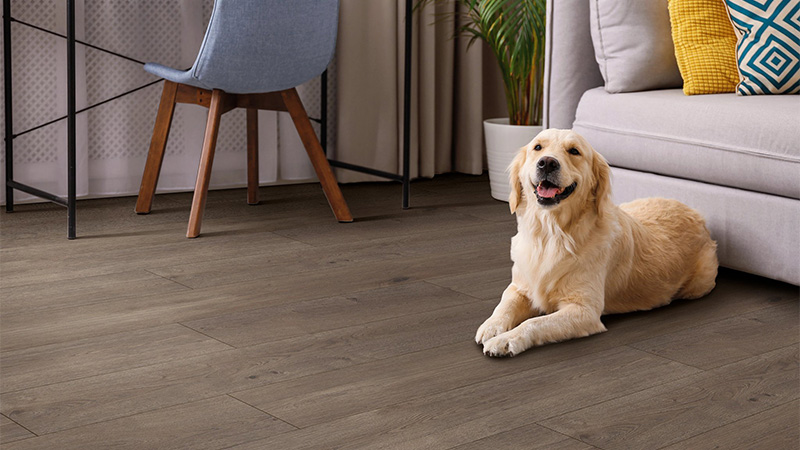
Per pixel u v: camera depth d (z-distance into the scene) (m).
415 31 3.45
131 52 3.03
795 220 1.99
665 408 1.40
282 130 3.35
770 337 1.76
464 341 1.71
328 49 2.65
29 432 1.27
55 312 1.83
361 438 1.28
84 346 1.63
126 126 3.06
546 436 1.29
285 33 2.47
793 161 1.96
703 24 2.40
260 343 1.67
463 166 3.71
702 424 1.34
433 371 1.55
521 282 1.85
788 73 2.22
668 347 1.69
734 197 2.12
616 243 1.83
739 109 2.10
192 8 3.10
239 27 2.39
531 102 3.17
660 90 2.50
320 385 1.47
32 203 2.93
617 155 2.40
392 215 2.89
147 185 2.79
